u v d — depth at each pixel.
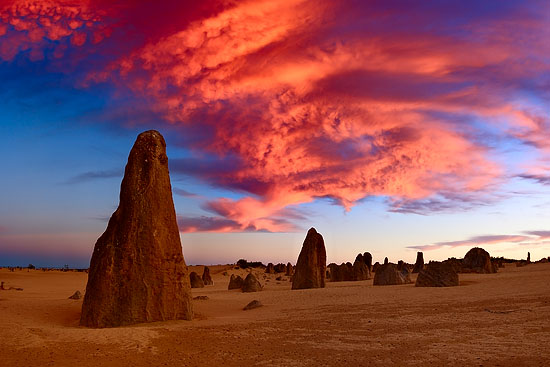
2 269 99.62
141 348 14.10
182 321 19.47
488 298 24.70
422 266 68.50
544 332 14.46
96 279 18.62
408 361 11.97
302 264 42.12
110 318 18.27
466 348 12.95
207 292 44.59
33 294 41.81
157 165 20.08
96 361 12.73
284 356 13.16
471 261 55.12
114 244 19.03
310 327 18.00
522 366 10.80
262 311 25.22
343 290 36.19
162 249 19.56
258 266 132.00
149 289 18.97
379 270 42.34
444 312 20.33
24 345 13.98
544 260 92.94
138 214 19.33
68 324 18.73
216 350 14.11
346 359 12.51
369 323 18.45
